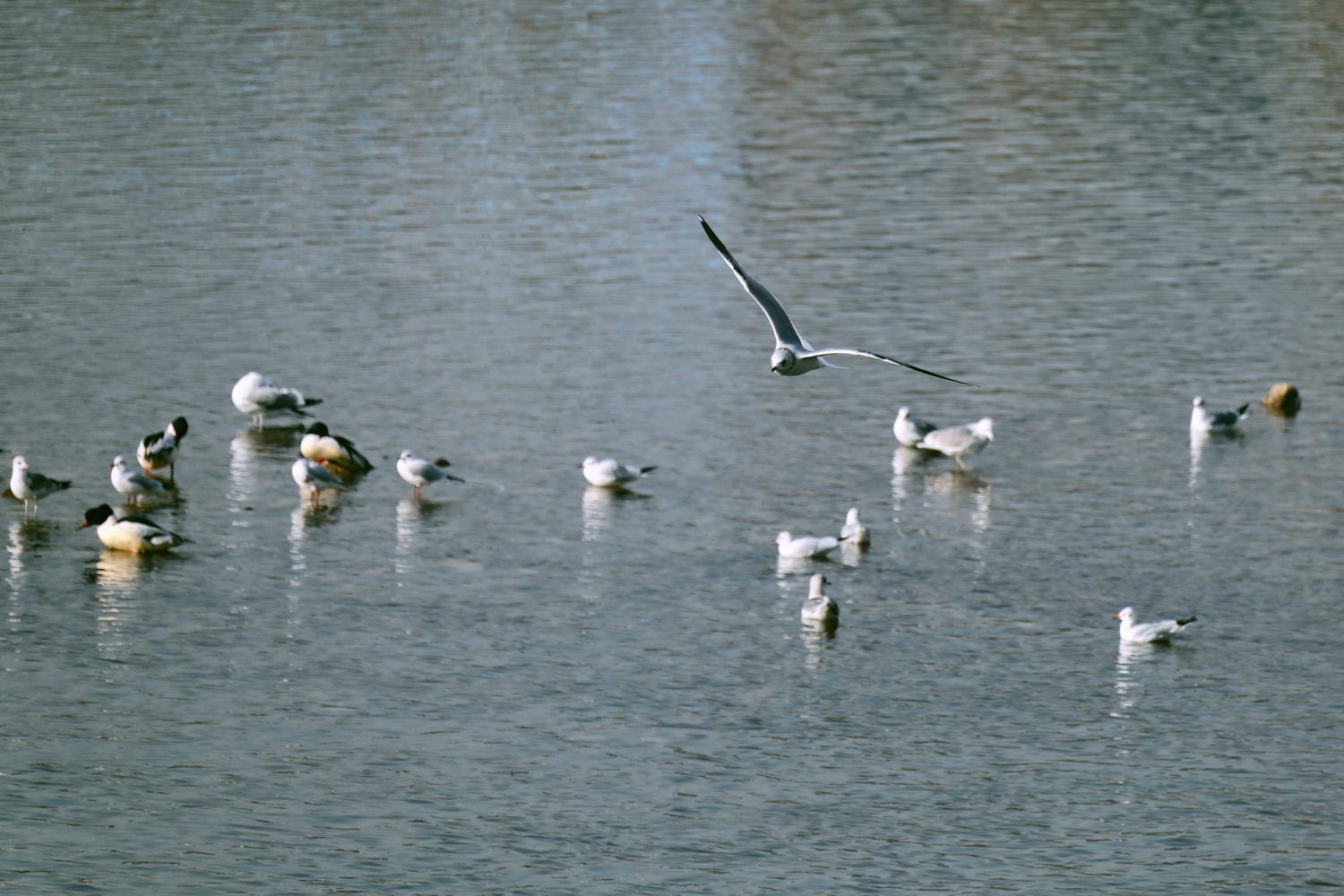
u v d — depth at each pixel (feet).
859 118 280.92
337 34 343.05
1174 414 157.48
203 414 157.69
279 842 85.92
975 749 96.58
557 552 126.52
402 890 81.66
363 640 110.73
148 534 125.08
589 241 215.10
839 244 212.64
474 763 94.53
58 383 163.63
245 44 332.39
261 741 96.73
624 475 138.82
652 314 187.73
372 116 278.26
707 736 97.96
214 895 80.64
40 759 93.86
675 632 112.37
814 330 180.55
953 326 181.98
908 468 145.59
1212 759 95.35
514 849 85.61
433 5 376.07
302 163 249.75
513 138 265.34
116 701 101.30
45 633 110.63
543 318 186.29
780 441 152.15
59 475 140.97
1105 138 267.80
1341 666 106.83
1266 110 285.64
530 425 155.02
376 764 94.27
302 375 167.32
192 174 242.99
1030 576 121.60
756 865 84.38
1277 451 148.25
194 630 111.75
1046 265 203.41
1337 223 220.43
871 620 114.32
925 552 126.52
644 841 86.63
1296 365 170.40
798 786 92.43
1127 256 206.90
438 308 189.57
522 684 104.47
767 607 116.47
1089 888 82.12
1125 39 348.38
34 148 254.68
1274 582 119.96
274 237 214.90
